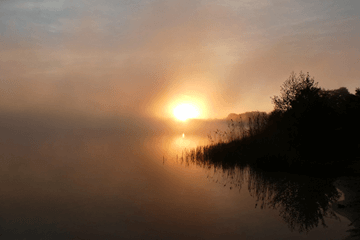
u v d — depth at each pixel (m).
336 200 9.01
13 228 8.25
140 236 7.35
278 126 18.02
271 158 15.09
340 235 6.43
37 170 18.27
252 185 12.34
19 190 12.88
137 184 13.71
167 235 7.34
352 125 16.39
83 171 17.72
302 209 8.61
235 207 9.46
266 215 8.47
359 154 14.67
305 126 15.60
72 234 7.67
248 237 6.86
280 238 6.68
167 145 33.00
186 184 13.28
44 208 10.21
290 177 13.05
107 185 13.70
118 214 9.35
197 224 8.05
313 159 15.01
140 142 38.78
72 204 10.65
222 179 13.96
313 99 16.00
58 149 30.72
